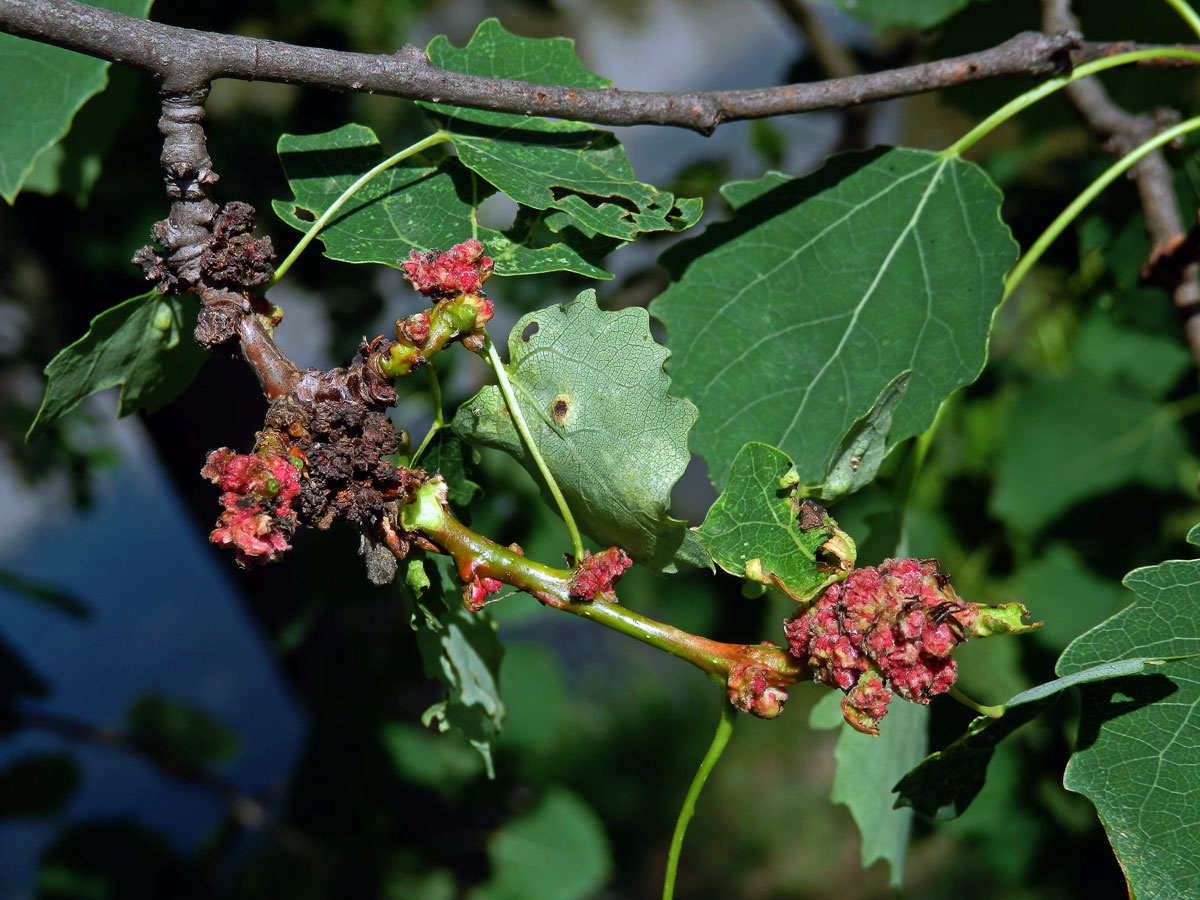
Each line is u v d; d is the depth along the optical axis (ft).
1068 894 1.81
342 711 2.05
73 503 3.86
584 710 5.01
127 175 2.10
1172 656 1.14
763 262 1.29
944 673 1.11
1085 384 2.01
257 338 1.17
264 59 1.17
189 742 2.42
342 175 1.23
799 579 1.15
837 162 1.30
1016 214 1.80
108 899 2.15
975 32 1.57
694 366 1.28
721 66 8.30
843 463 1.23
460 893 2.33
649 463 1.17
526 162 1.22
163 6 1.85
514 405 1.18
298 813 2.09
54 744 5.65
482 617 1.28
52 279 2.16
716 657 1.14
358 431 1.14
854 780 1.27
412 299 2.37
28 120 1.26
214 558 2.31
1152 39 1.55
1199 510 1.98
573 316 1.18
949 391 1.25
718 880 4.40
